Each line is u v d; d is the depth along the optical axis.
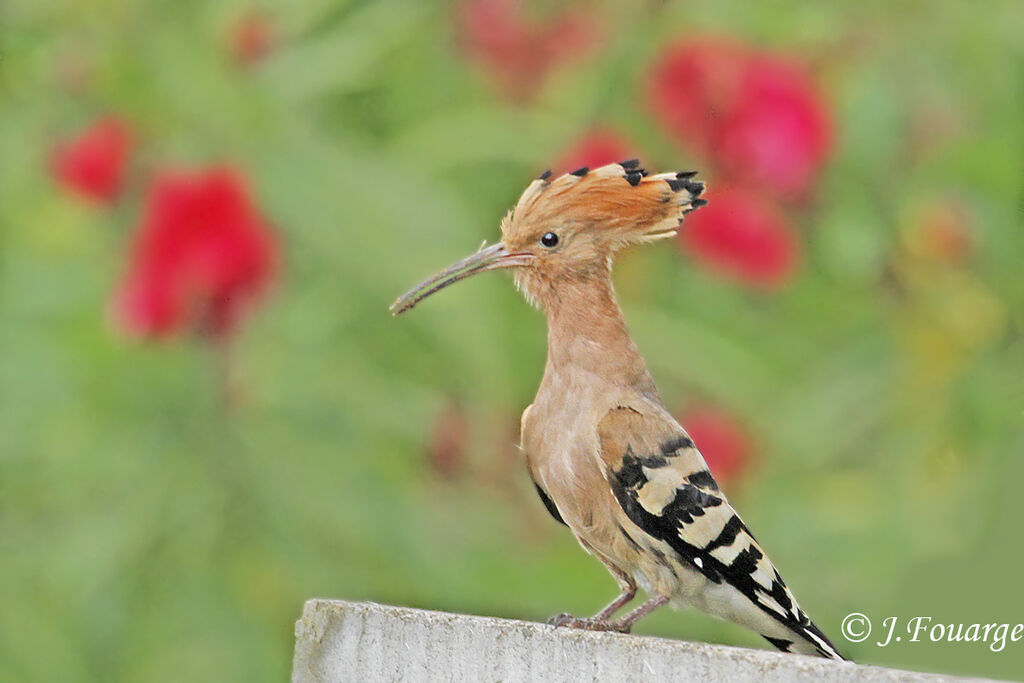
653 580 8.41
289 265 10.43
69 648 10.09
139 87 10.39
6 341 10.54
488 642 7.56
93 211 10.85
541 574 10.74
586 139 11.27
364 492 10.18
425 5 11.78
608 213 8.52
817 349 11.93
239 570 10.09
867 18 12.21
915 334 11.97
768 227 11.48
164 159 10.59
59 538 10.20
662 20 12.00
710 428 11.38
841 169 11.98
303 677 8.15
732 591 8.36
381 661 7.89
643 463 8.25
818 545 11.24
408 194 10.31
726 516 8.30
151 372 10.31
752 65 11.60
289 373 10.37
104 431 10.25
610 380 8.48
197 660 10.01
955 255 12.09
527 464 8.77
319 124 10.84
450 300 10.23
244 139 10.40
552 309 8.61
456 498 11.02
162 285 10.11
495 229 11.40
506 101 11.96
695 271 11.83
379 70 11.54
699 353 11.41
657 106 11.67
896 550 11.12
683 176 8.59
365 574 10.13
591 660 7.24
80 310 10.64
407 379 10.85
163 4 10.68
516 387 11.29
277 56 10.90
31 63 10.70
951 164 12.23
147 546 10.13
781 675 6.72
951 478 11.64
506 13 11.98
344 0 11.05
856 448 11.91
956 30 12.14
